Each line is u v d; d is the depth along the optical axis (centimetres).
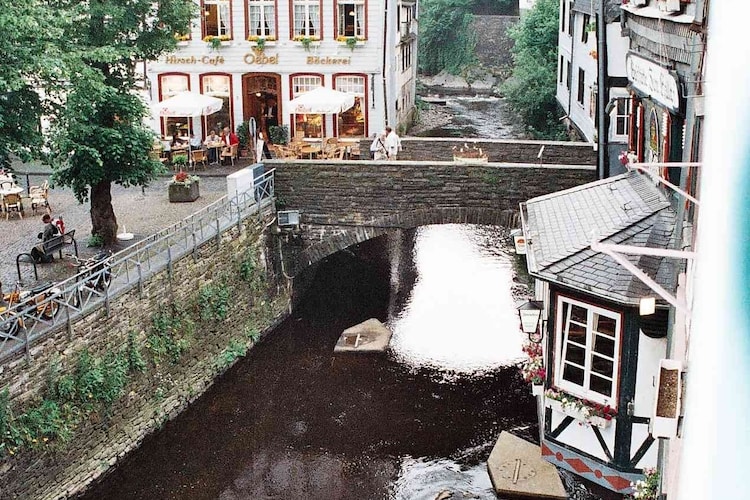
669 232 1157
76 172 1805
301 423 1755
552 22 4206
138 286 1603
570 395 1194
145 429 1659
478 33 6222
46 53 1384
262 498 1500
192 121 2867
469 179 2066
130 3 1805
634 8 1384
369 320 2217
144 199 2267
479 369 1983
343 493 1512
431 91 5762
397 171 2089
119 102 1775
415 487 1523
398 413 1791
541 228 1373
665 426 725
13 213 2130
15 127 1416
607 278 1098
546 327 1266
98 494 1490
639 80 1356
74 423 1436
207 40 2809
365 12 2758
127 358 1585
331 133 2861
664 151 1241
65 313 1416
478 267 2688
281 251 2194
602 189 1482
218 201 1902
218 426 1736
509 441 1595
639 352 1116
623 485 1167
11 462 1306
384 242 2920
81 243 1897
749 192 387
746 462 379
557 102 4050
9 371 1295
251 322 2083
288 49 2811
